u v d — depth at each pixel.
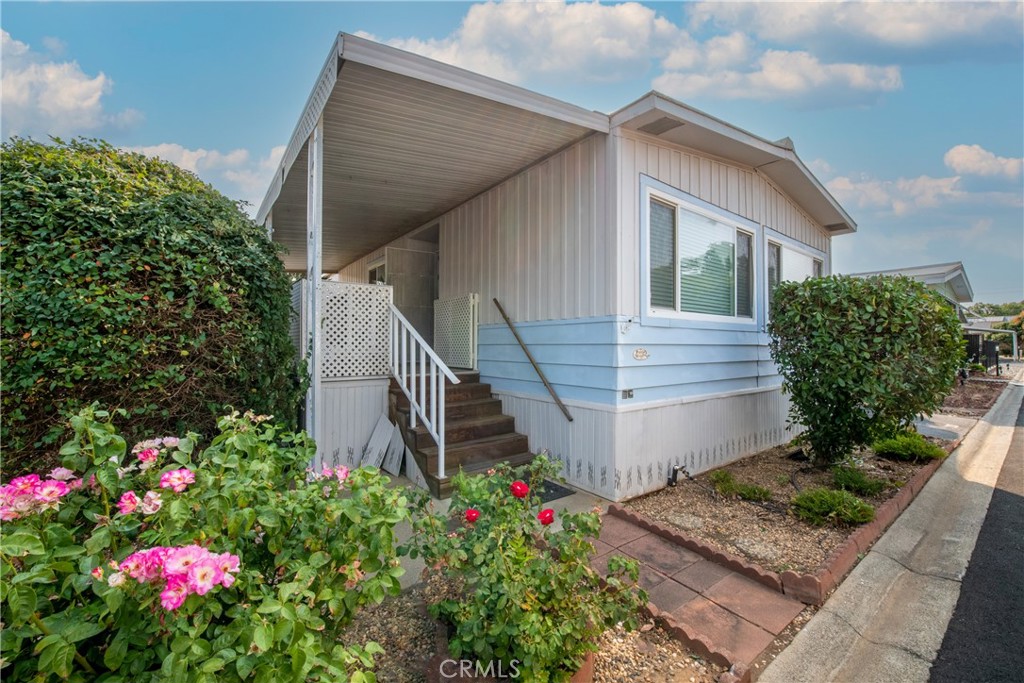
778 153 5.30
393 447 4.91
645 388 4.42
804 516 3.56
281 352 3.98
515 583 1.69
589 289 4.45
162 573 1.22
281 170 5.31
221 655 1.23
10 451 2.54
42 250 2.66
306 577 1.40
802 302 4.75
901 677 2.06
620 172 4.24
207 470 1.65
